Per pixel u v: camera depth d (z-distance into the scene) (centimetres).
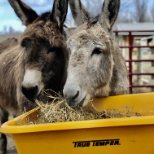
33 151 199
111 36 290
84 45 262
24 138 197
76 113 251
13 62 365
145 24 1190
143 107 274
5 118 426
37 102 284
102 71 271
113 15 288
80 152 199
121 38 1170
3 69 375
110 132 196
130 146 200
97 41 266
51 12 320
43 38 304
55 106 250
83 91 257
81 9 301
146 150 202
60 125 191
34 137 196
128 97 278
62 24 317
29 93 293
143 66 1212
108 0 286
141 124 193
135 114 271
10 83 359
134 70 1182
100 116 260
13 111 373
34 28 311
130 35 618
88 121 192
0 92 386
